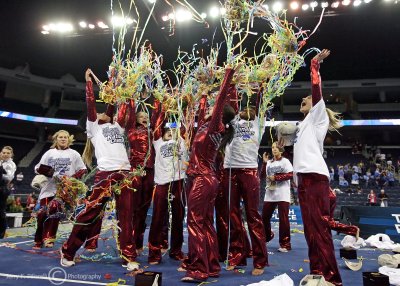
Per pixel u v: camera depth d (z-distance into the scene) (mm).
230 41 4062
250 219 3861
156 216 4254
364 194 15922
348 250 4801
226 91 3510
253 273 3662
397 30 18609
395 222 7520
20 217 9156
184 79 4633
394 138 27438
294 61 4145
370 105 27688
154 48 17922
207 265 3328
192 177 3586
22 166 24328
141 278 2920
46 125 28328
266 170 6008
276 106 27625
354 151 24438
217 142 3596
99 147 4094
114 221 5246
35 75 27281
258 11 4125
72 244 3934
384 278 2980
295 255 5188
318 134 3244
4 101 26938
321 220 3051
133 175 4082
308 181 3156
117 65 4238
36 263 4027
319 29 18422
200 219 3400
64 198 5047
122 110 4238
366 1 15680
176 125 4488
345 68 24703
